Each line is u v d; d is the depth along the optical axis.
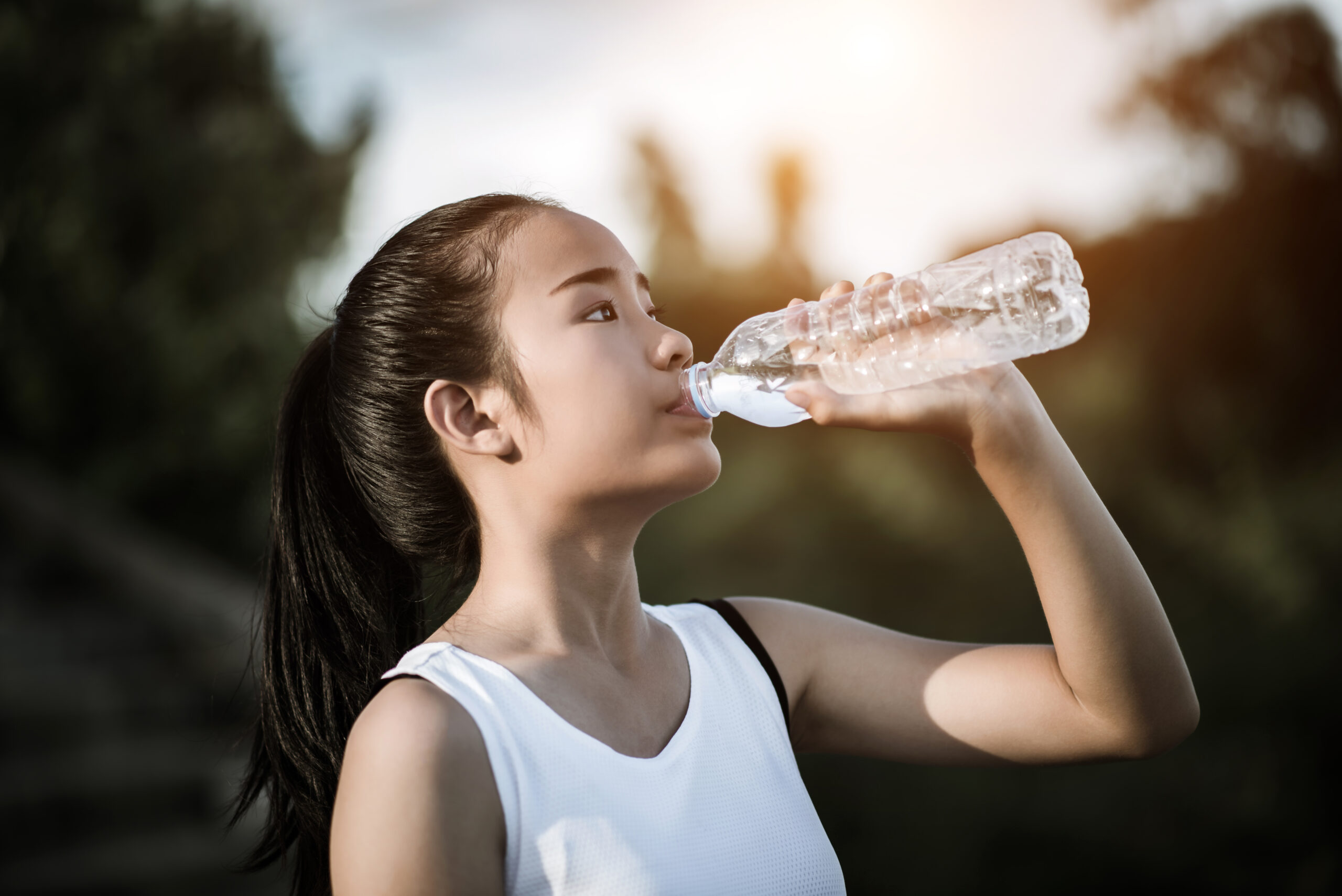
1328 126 4.59
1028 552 1.07
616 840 0.96
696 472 1.07
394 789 0.90
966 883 4.34
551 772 0.96
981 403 1.02
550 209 1.16
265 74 6.91
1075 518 1.05
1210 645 4.69
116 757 4.25
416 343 1.14
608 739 1.02
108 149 6.27
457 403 1.12
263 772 1.37
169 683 4.71
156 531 6.49
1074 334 1.07
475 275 1.11
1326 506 4.77
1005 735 1.16
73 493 5.86
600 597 1.10
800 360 1.21
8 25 6.16
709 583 5.86
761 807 1.07
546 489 1.07
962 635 5.33
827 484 6.18
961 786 4.62
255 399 6.52
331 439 1.30
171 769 4.19
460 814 0.91
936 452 6.16
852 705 1.25
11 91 6.18
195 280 6.49
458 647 1.03
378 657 1.28
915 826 4.55
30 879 3.63
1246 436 4.99
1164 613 1.09
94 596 5.44
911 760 1.26
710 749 1.08
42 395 6.26
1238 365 5.00
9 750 4.22
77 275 6.21
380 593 1.30
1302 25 4.53
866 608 5.63
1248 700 4.45
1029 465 1.04
